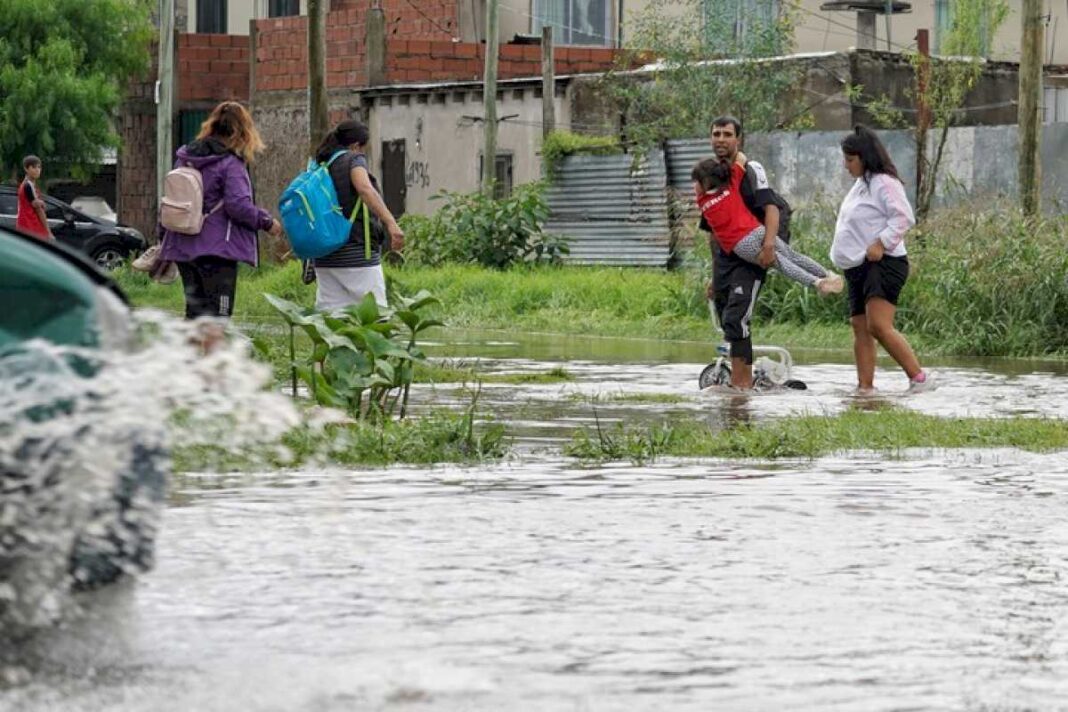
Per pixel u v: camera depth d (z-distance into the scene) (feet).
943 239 184.24
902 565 58.34
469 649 46.42
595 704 41.42
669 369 142.82
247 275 295.48
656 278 234.79
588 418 103.50
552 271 266.57
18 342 45.91
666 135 287.07
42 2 362.94
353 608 50.72
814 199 227.20
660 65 300.20
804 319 191.31
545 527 64.75
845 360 157.07
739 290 121.80
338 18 353.72
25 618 45.78
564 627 49.03
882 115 264.72
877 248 121.39
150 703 40.60
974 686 43.47
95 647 45.29
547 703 41.42
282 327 184.55
